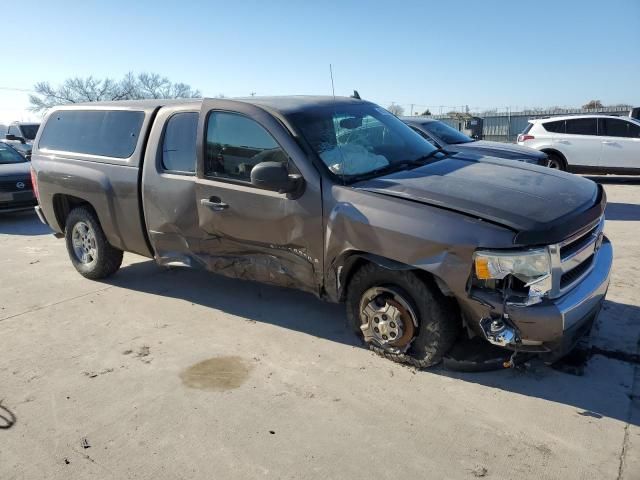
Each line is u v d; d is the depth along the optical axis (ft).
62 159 18.85
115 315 16.25
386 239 11.27
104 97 160.97
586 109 101.71
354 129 14.21
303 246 12.89
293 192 12.74
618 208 31.27
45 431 10.59
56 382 12.43
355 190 11.98
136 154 16.39
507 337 10.37
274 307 16.25
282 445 9.85
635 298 15.75
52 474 9.38
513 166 13.98
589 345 12.95
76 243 19.83
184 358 13.30
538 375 11.76
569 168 43.19
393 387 11.53
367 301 12.44
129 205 16.61
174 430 10.44
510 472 8.90
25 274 21.01
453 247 10.50
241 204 13.66
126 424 10.70
